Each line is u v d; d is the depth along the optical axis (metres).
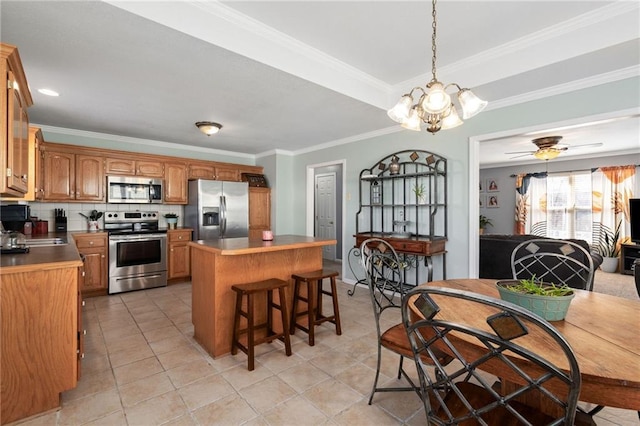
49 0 1.61
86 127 4.10
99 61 2.28
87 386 1.99
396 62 2.88
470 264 3.41
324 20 2.25
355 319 3.22
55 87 2.75
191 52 2.17
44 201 3.90
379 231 4.34
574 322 1.24
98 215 4.38
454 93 2.94
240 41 2.20
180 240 4.71
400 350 1.61
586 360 0.93
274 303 2.79
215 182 4.93
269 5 2.08
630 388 0.83
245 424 1.65
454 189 3.55
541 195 7.06
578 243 3.45
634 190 5.89
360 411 1.76
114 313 3.36
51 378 1.73
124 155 4.42
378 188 4.31
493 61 2.67
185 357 2.39
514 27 2.33
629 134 4.79
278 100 3.09
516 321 0.80
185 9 1.95
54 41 2.01
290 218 5.80
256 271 2.65
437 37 2.46
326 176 7.26
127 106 3.26
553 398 0.83
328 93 2.92
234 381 2.06
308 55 2.64
